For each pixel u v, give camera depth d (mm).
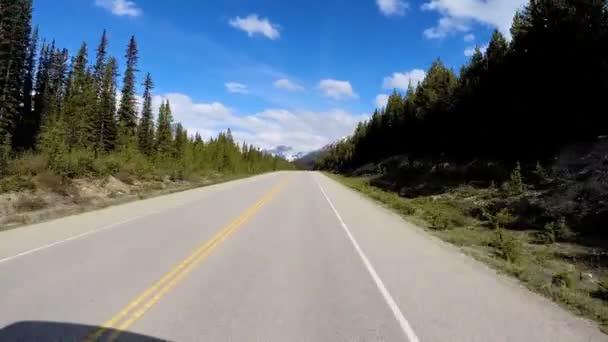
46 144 31672
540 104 26844
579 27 24297
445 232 15641
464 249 12062
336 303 6426
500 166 27781
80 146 40250
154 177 41469
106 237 11391
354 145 111250
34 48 59938
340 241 12031
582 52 24031
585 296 7910
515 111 28766
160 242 10805
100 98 55562
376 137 83625
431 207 22531
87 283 7020
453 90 43656
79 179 28500
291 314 5844
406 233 14352
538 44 27672
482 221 18938
